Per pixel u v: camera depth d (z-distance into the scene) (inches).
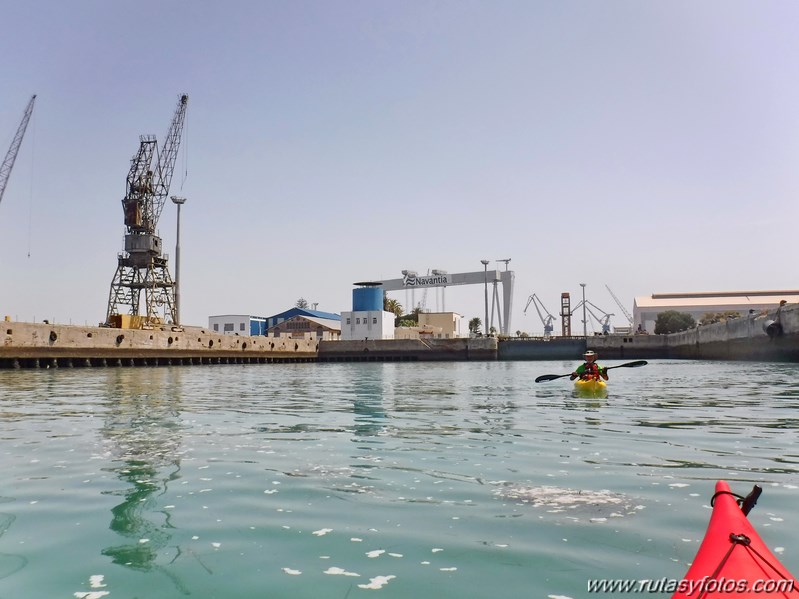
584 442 419.8
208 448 405.7
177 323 2930.6
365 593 176.6
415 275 4037.9
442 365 2418.8
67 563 201.5
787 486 292.0
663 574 189.0
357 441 429.7
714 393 807.1
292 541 220.2
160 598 174.4
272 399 783.1
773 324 1768.0
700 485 296.0
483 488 292.8
